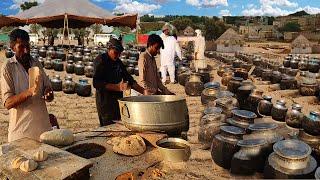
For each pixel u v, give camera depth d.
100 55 4.70
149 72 5.12
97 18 21.66
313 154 4.69
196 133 5.96
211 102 6.79
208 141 4.42
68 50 22.52
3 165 2.78
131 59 17.56
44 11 21.34
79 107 9.34
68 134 3.56
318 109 8.99
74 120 8.10
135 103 3.42
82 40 31.25
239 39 35.03
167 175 3.11
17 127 3.66
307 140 5.16
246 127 4.29
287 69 15.20
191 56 21.72
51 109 9.09
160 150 3.29
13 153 2.96
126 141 3.43
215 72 16.12
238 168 3.61
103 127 4.15
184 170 3.22
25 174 2.64
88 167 2.79
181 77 12.15
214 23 68.12
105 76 4.67
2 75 3.53
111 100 4.71
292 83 11.21
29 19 21.06
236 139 3.80
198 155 4.18
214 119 4.63
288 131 6.41
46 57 18.98
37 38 39.47
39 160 2.80
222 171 3.77
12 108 3.60
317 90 10.20
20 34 3.56
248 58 21.91
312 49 36.78
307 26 75.88
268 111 7.30
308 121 5.31
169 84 12.52
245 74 11.98
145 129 3.43
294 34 63.62
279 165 3.22
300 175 3.11
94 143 3.60
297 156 3.14
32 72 3.46
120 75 4.79
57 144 3.47
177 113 3.45
